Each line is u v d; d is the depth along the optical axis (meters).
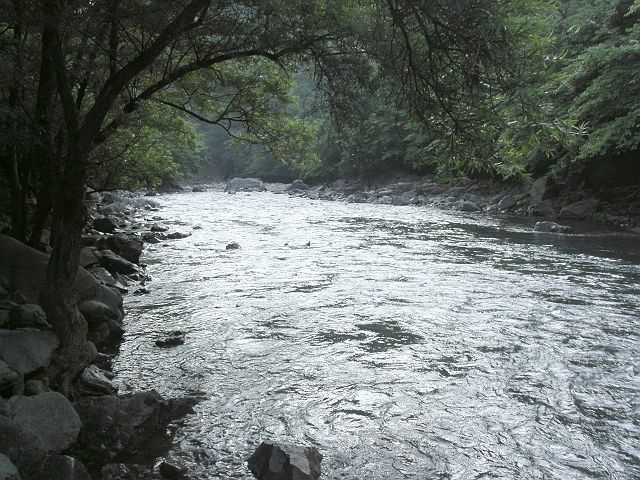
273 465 4.70
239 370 7.11
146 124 9.24
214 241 18.34
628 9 25.25
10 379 5.05
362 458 5.06
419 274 13.12
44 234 11.30
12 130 6.56
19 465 4.10
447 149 5.09
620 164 26.00
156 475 4.72
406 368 7.20
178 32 5.92
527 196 29.20
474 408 6.07
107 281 10.88
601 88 22.11
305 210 30.47
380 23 5.42
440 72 4.92
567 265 14.39
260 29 6.55
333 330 8.78
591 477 4.77
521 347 8.00
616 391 6.52
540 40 4.20
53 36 5.88
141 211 28.58
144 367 7.17
